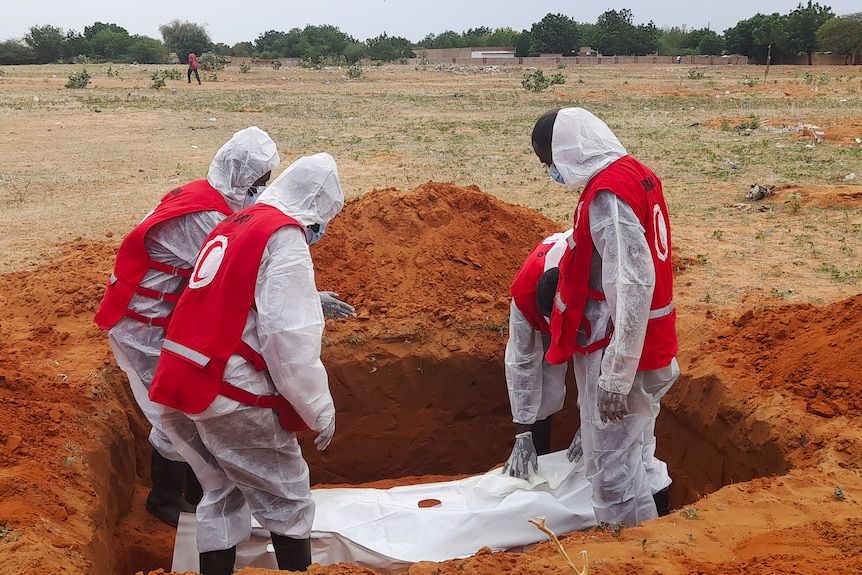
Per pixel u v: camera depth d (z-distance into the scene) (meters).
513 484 5.23
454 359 6.66
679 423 5.95
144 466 5.94
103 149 17.69
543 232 7.81
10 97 30.39
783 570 3.31
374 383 6.63
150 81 44.34
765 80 37.78
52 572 3.41
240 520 4.20
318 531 4.99
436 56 84.31
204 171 14.86
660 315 4.20
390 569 4.89
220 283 3.75
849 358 5.23
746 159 15.27
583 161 4.10
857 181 12.78
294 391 3.79
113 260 8.30
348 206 7.82
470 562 3.55
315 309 3.83
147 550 5.06
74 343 6.39
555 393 5.55
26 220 10.69
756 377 5.50
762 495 4.05
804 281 7.78
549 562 3.48
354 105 29.80
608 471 4.45
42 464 4.46
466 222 7.58
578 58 70.06
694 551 3.56
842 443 4.55
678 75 47.88
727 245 9.16
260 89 39.12
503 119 24.22
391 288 7.10
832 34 58.97
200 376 3.72
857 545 3.52
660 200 4.17
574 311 4.23
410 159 16.00
